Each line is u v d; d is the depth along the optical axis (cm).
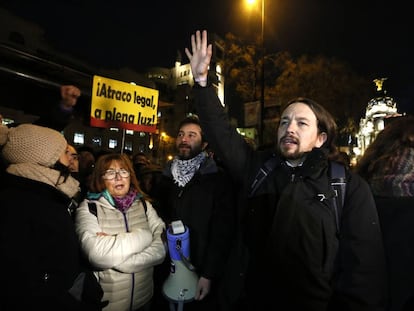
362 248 140
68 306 148
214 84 186
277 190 162
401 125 154
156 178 400
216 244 224
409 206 139
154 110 421
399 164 145
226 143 180
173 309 227
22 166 157
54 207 157
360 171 173
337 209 149
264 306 156
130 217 227
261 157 185
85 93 463
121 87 388
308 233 146
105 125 374
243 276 178
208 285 219
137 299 214
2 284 131
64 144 175
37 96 427
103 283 204
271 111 832
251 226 168
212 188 242
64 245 155
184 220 243
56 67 422
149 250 218
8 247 134
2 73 369
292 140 164
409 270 135
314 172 153
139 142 3041
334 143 176
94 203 220
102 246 194
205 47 171
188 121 271
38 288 137
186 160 264
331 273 146
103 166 230
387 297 138
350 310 136
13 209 143
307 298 146
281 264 150
